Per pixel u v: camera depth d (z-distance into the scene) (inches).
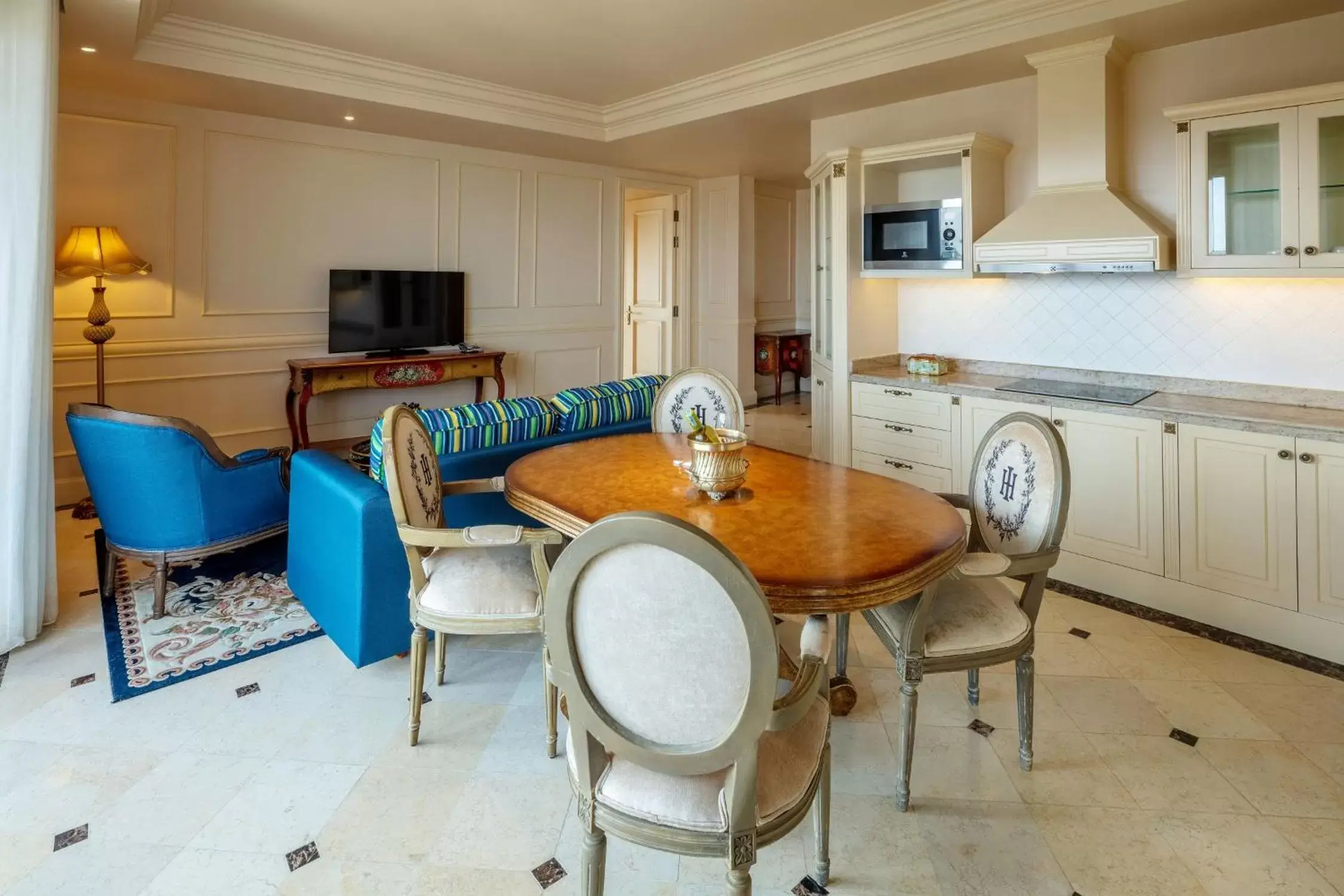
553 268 255.3
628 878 63.1
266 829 68.0
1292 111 103.6
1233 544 106.5
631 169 272.5
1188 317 126.4
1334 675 95.3
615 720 46.5
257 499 119.3
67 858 64.0
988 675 97.0
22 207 98.3
